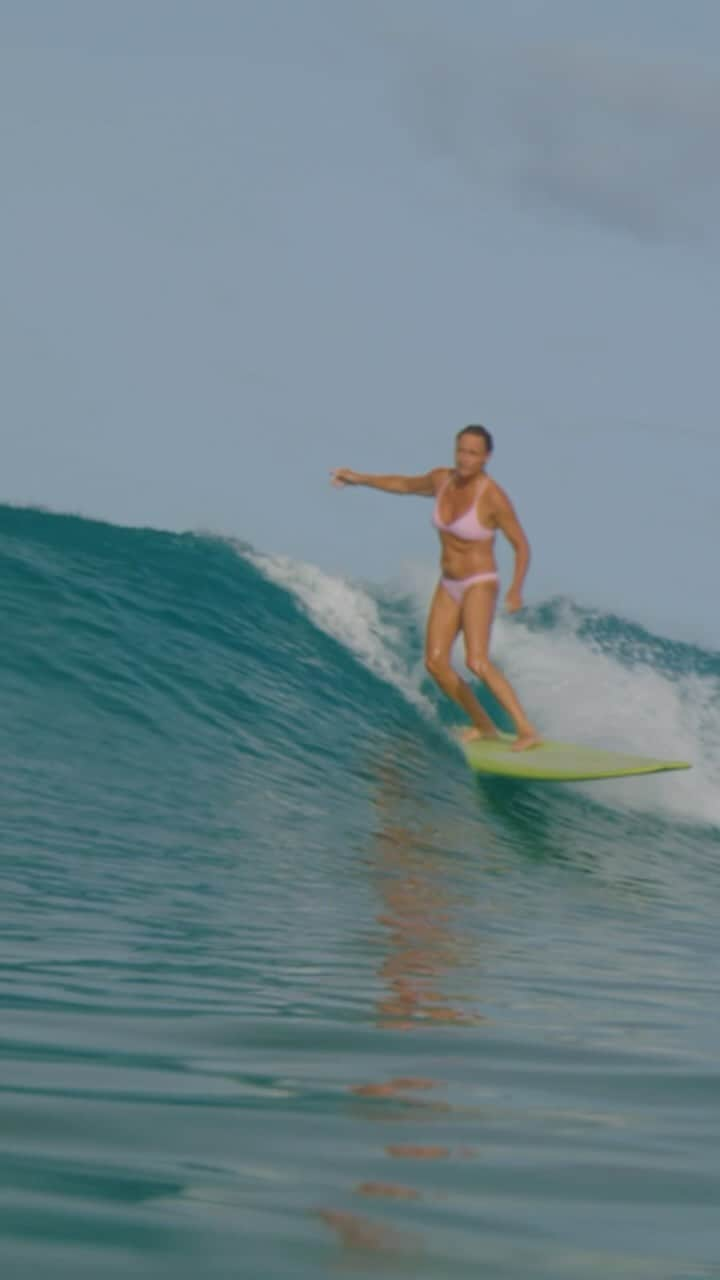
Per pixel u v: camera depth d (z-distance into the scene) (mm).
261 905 17359
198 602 36562
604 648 40188
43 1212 4855
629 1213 5352
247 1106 6977
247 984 11547
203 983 11422
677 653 40469
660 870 27625
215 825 23766
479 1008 11047
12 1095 6875
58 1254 4371
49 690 30000
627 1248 4844
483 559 32094
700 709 38688
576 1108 7418
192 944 13742
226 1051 8570
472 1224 5047
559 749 33250
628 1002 11961
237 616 36750
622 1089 8039
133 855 20234
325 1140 6316
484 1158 6125
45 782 24578
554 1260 4648
